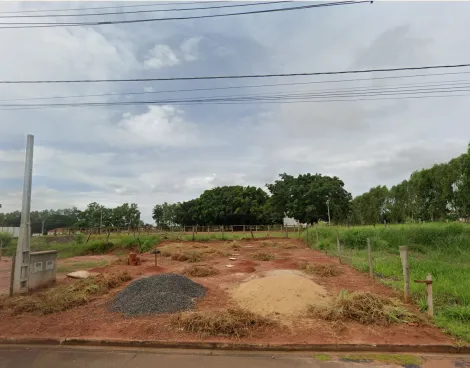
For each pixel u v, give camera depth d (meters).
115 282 8.52
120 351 4.62
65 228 51.50
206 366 4.09
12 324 5.61
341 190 44.91
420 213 37.97
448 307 5.78
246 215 54.25
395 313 5.45
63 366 4.17
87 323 5.58
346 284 8.20
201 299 6.93
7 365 4.23
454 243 13.86
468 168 26.69
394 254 13.89
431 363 4.12
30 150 8.22
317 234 19.52
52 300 6.64
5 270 12.23
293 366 4.07
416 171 39.28
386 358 4.27
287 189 46.16
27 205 8.01
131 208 61.94
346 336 4.81
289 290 6.57
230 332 4.95
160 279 7.44
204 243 22.64
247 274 9.98
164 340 4.77
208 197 58.66
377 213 51.56
